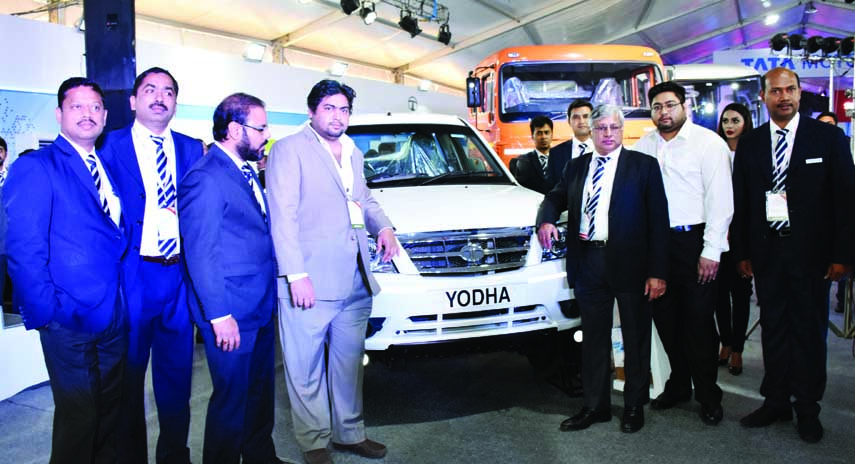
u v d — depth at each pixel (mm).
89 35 3502
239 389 2559
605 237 3217
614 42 18125
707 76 10227
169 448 2799
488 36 14977
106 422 2562
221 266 2436
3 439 3346
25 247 2270
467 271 3281
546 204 3463
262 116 2518
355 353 3008
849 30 21391
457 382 4090
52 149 2402
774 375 3250
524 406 3639
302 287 2717
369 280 2957
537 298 3348
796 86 3082
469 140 4730
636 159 3197
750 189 3256
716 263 3182
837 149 3033
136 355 2629
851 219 3000
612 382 3986
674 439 3137
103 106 2486
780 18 20750
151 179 2650
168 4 10727
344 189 2885
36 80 7363
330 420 3145
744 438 3129
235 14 11641
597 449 3039
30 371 4137
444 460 2971
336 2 11781
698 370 3338
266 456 2840
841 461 2852
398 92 14773
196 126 9719
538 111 7590
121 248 2516
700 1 16234
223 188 2428
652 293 3176
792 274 3117
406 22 12109
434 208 3533
